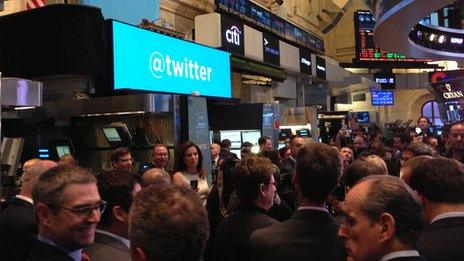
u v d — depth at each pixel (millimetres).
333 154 1879
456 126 4516
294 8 17500
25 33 6141
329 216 1849
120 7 7938
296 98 15859
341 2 23281
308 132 10211
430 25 10977
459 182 1685
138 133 6016
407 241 1228
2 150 4051
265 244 1857
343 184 2510
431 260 1576
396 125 17453
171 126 5969
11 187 4062
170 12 10977
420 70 24516
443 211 1678
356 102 22688
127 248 1833
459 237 1593
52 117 6164
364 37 21719
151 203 1141
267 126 8453
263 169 2367
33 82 3795
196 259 1130
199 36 10117
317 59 15805
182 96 5973
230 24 10391
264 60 11945
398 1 7082
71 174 1634
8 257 2375
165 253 1083
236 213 2398
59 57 5887
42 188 1616
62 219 1579
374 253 1241
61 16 5906
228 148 7305
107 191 1859
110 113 5840
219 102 9219
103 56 6113
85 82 6406
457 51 11805
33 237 2354
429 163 1792
